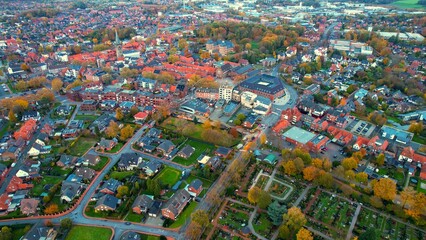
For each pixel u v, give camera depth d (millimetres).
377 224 182000
